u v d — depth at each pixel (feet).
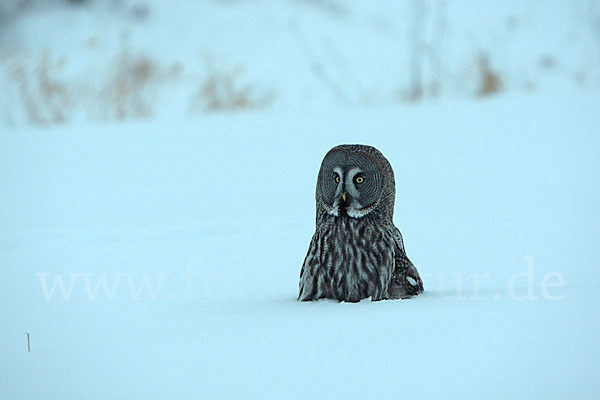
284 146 110.11
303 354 30.17
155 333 35.60
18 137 130.62
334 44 206.49
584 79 155.84
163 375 29.12
